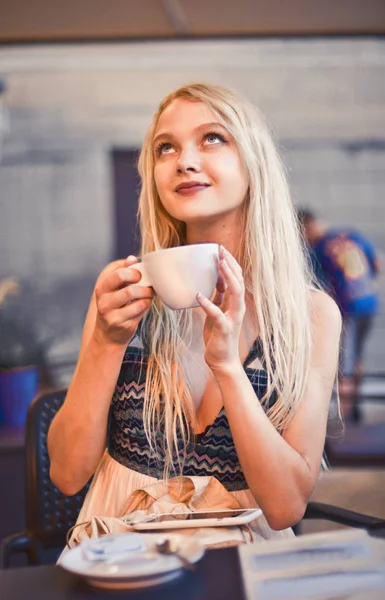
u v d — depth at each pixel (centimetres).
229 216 123
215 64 515
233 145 120
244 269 126
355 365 411
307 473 111
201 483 113
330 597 74
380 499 317
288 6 323
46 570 83
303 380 121
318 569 81
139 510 112
